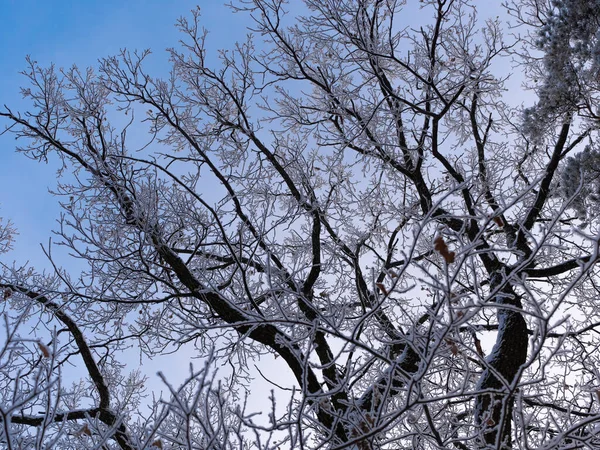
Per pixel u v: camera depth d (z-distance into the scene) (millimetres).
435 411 5742
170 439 3791
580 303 7898
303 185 8000
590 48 6828
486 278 7887
